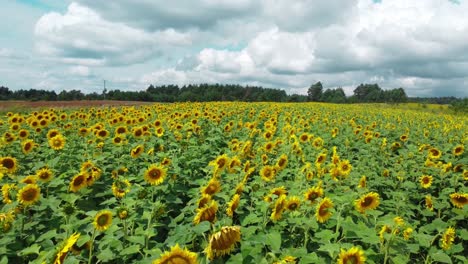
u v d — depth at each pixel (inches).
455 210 277.9
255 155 398.0
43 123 532.1
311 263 163.2
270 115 980.6
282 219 208.8
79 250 177.9
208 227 155.3
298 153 390.3
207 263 138.6
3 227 190.4
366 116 1243.2
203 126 660.1
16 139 441.1
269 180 279.0
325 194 257.6
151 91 4315.9
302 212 213.6
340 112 1380.4
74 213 209.8
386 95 4690.0
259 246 160.1
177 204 275.4
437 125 952.3
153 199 262.1
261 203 212.8
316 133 673.0
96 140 440.8
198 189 253.8
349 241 202.2
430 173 383.6
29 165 346.9
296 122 818.2
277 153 422.0
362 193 265.3
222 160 271.9
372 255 177.5
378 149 507.2
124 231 194.9
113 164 355.3
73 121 671.1
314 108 1553.9
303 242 201.3
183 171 315.0
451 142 655.1
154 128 558.6
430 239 189.9
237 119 826.2
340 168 295.0
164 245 196.9
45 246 186.7
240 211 222.8
